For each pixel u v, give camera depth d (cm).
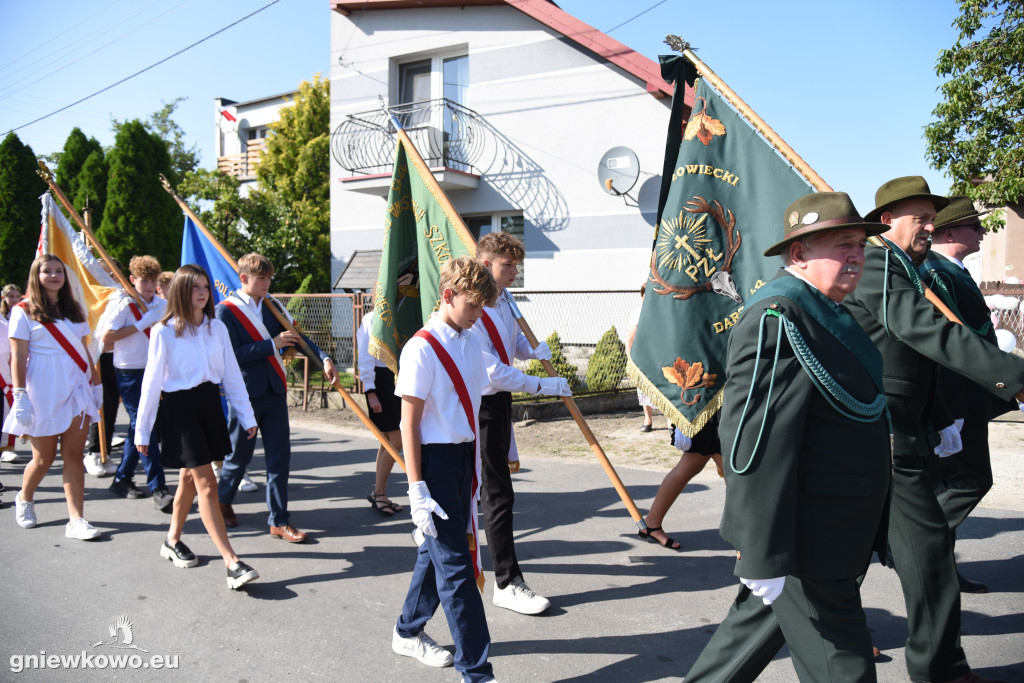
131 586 421
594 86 1170
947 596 293
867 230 233
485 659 291
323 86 2278
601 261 1173
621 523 527
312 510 577
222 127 3052
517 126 1238
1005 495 560
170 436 412
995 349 261
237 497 618
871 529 223
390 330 446
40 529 524
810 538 218
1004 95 1055
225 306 500
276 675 320
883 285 290
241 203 1831
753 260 370
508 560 387
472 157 1280
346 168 1370
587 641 350
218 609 390
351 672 322
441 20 1302
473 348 313
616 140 1157
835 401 219
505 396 387
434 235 439
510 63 1241
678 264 378
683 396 370
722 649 252
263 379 494
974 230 384
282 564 458
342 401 1044
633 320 805
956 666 298
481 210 1277
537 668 325
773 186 367
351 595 410
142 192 1582
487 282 300
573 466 695
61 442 505
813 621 223
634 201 1141
